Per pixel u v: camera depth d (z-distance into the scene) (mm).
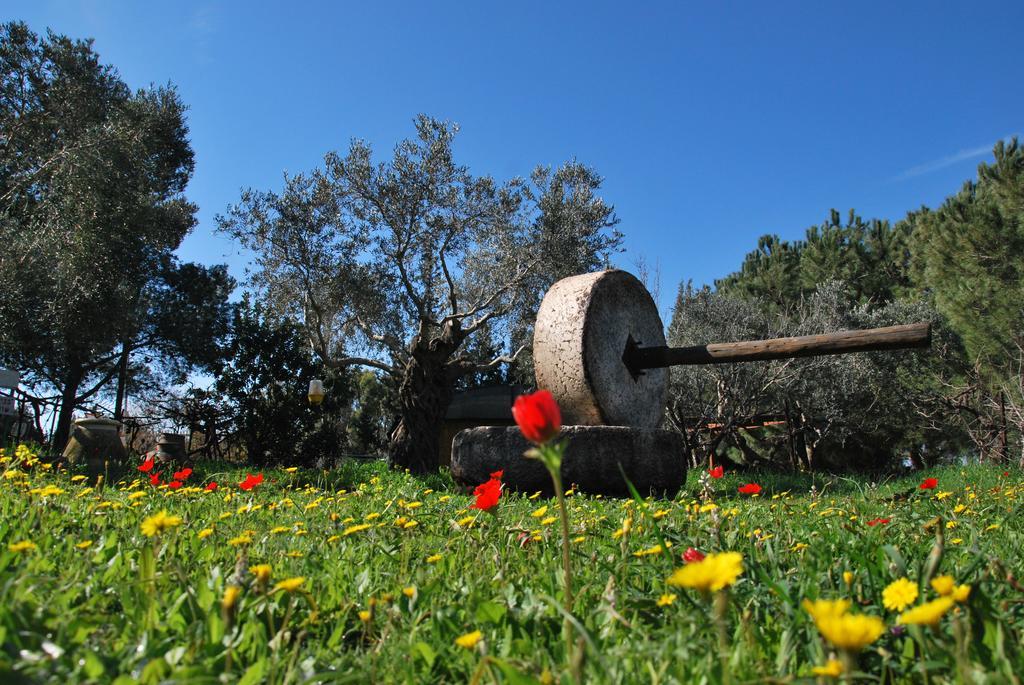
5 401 13883
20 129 17047
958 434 20859
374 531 3010
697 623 1522
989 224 18844
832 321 22000
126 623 1557
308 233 19484
